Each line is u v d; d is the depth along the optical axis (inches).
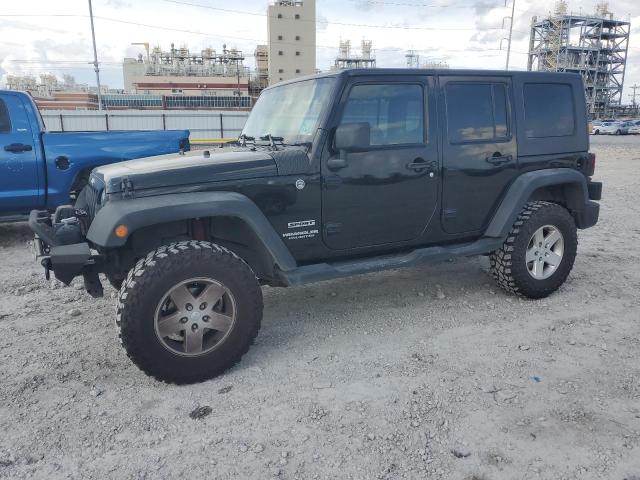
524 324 177.2
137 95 3607.3
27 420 125.3
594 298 201.3
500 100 186.2
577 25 4483.3
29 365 151.7
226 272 138.9
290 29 4259.4
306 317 185.3
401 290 211.2
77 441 117.4
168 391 137.6
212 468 108.3
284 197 152.6
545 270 198.7
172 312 137.9
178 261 133.5
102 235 131.9
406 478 105.3
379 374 144.6
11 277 233.0
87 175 301.6
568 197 210.8
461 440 116.6
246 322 143.3
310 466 108.7
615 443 115.2
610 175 635.5
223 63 4977.9
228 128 1477.6
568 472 106.6
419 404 130.2
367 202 164.4
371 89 160.7
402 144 167.3
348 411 127.5
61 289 216.8
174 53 5002.5
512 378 142.3
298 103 168.6
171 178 140.7
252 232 152.9
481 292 208.2
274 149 158.2
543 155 198.5
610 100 4692.4
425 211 175.3
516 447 114.3
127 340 131.3
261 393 135.9
